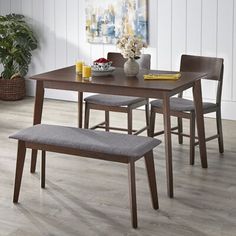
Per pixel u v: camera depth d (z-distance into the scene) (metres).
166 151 4.30
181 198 4.27
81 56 7.33
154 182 4.02
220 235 3.65
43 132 4.09
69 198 4.25
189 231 3.71
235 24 6.34
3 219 3.90
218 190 4.42
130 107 5.20
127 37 4.79
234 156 5.23
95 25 7.08
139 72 5.06
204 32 6.52
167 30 6.70
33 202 4.18
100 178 4.68
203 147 4.90
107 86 4.50
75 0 7.22
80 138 3.95
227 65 6.46
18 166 4.13
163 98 4.30
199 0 6.48
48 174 4.77
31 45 7.47
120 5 6.86
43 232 3.71
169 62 6.77
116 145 3.78
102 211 4.02
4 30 7.38
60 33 7.41
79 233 3.69
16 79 7.46
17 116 6.69
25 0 7.54
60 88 4.68
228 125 6.28
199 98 4.83
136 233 3.69
